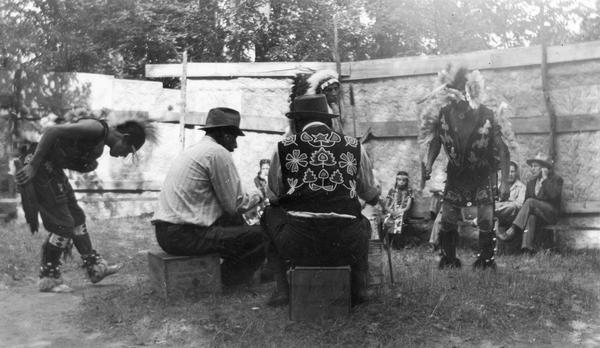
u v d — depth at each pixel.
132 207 10.47
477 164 5.96
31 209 5.27
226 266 5.10
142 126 5.68
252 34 15.43
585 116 7.54
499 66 8.02
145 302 4.78
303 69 9.34
